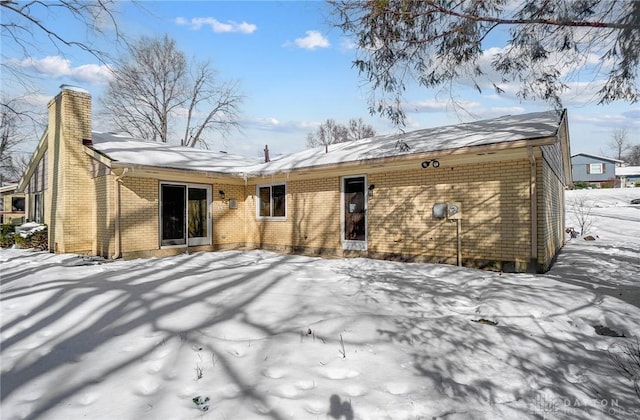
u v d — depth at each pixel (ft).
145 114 107.04
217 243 42.83
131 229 35.17
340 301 17.93
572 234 53.57
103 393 9.85
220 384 10.20
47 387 10.22
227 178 41.39
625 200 100.68
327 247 37.88
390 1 16.10
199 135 115.34
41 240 42.34
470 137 28.99
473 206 28.17
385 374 10.69
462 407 9.17
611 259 30.66
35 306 17.07
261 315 15.70
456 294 19.40
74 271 25.86
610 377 10.77
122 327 14.48
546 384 10.35
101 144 40.81
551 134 22.86
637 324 14.53
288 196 41.45
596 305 16.49
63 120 36.40
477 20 16.51
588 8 14.52
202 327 14.37
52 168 39.73
